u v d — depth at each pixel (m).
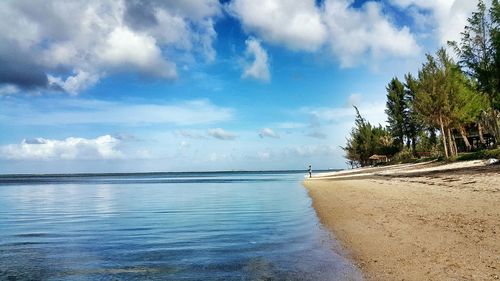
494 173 27.62
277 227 17.38
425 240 11.41
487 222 12.71
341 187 38.59
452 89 52.16
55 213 26.44
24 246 14.20
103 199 39.91
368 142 115.94
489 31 38.53
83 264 11.10
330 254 11.26
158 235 16.31
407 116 87.50
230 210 26.03
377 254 10.62
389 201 21.45
